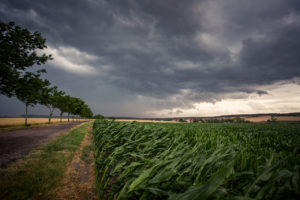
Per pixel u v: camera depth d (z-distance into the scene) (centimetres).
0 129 1297
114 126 569
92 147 628
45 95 1823
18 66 871
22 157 429
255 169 159
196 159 189
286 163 154
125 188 154
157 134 406
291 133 995
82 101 5019
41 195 237
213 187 99
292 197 82
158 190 137
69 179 312
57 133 1062
